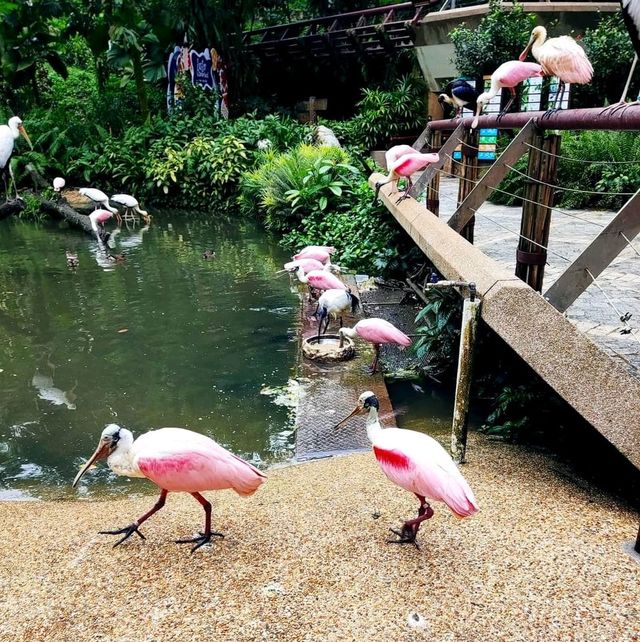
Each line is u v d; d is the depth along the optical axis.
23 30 16.44
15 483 3.77
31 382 5.17
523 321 2.84
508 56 11.15
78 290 7.77
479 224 7.86
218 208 13.88
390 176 6.48
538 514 2.74
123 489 3.67
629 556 2.38
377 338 4.80
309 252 7.21
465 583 2.29
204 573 2.47
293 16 21.09
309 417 4.29
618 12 10.78
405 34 15.32
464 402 3.24
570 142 9.30
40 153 15.40
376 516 2.85
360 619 2.14
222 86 17.64
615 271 5.61
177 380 5.11
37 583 2.49
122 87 18.97
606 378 2.66
